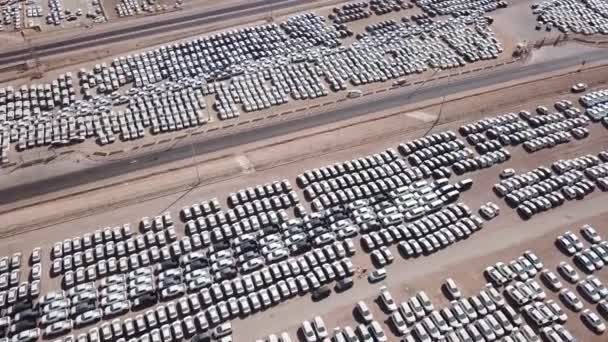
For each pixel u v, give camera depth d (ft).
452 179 361.10
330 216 331.77
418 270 308.19
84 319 280.10
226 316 283.18
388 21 511.40
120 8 533.14
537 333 280.10
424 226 326.03
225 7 536.42
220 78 442.91
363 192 347.36
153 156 377.50
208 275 301.02
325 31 497.05
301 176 358.02
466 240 324.19
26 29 501.56
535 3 547.08
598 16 528.63
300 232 324.19
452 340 273.75
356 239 323.37
